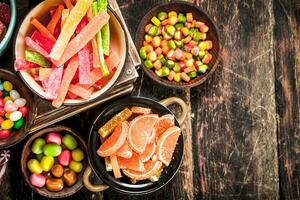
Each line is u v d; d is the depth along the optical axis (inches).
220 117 32.5
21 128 25.1
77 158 29.0
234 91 32.6
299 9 33.2
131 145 27.4
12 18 24.2
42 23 24.5
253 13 32.7
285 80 33.1
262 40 32.8
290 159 33.2
